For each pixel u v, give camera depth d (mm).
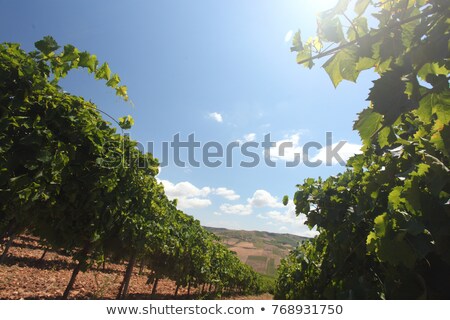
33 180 2818
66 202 4531
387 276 1894
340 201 3396
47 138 2838
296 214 4008
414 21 937
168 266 10859
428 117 890
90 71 2990
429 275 1538
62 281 10070
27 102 2611
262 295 35969
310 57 1060
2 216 3215
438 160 1299
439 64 857
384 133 989
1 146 2471
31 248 16547
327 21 1024
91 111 3803
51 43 2793
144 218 7152
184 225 12500
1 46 2545
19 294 7051
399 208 1556
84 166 3943
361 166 2828
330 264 3484
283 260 11422
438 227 1238
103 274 15055
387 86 866
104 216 5504
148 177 6770
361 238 2801
